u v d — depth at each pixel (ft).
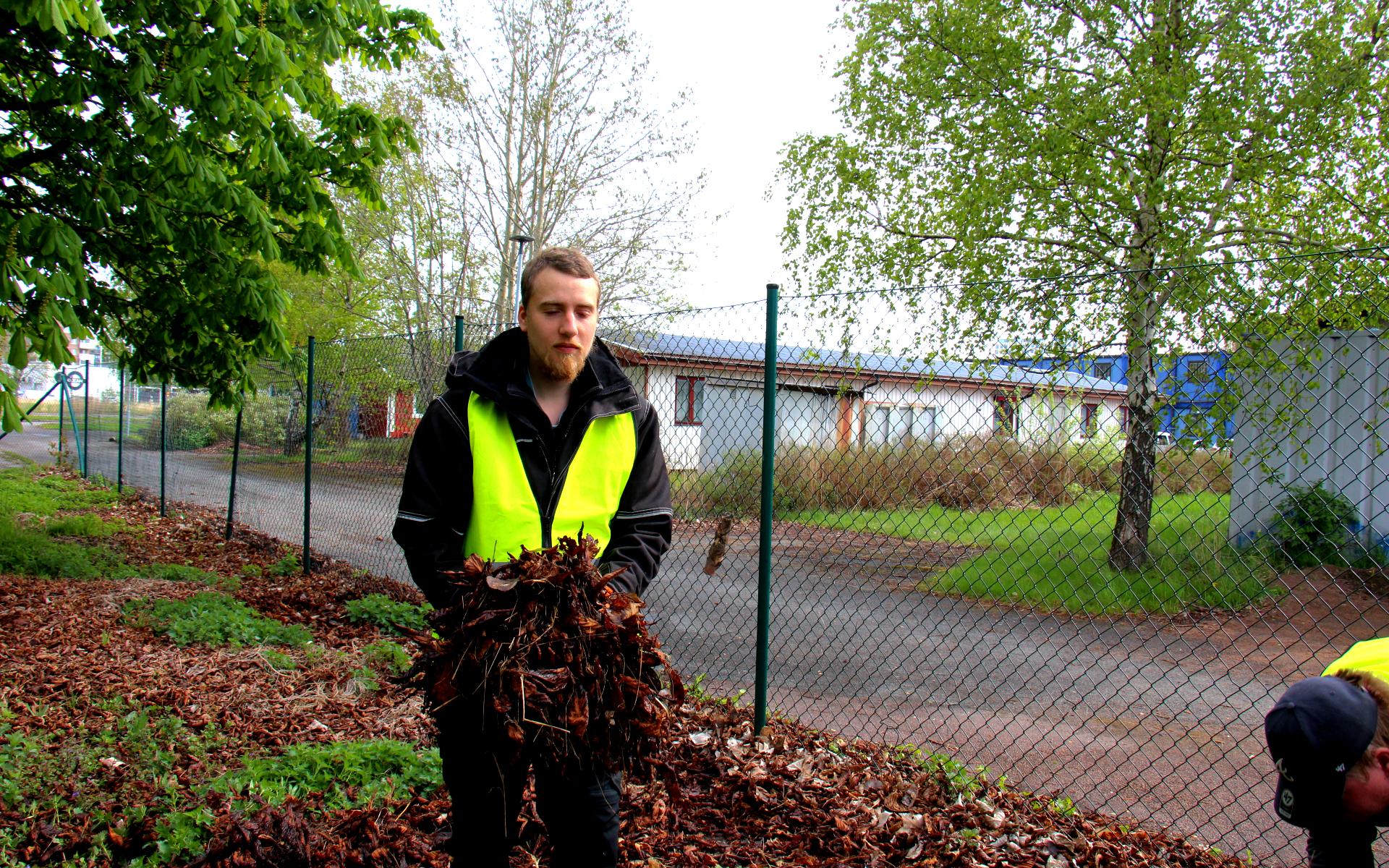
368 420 26.03
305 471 26.91
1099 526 12.91
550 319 6.89
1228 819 11.60
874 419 14.67
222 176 19.25
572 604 6.33
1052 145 34.30
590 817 6.81
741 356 16.58
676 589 27.09
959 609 24.25
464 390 7.10
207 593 21.93
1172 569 12.66
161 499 41.01
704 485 17.16
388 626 20.53
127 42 18.51
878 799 11.21
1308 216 33.76
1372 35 32.35
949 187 40.27
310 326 60.34
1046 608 23.40
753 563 30.30
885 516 14.53
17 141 20.95
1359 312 10.14
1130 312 11.66
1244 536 14.69
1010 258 37.29
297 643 18.76
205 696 15.11
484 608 6.32
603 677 6.34
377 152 23.77
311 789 11.01
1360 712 5.07
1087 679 18.11
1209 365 11.27
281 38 18.29
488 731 6.24
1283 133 32.40
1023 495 13.33
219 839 9.04
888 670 18.79
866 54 41.65
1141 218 34.76
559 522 7.13
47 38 18.67
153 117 17.87
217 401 26.86
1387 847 10.87
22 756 11.73
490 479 6.95
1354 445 18.95
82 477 58.75
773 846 9.98
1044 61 36.65
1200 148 33.94
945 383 13.88
